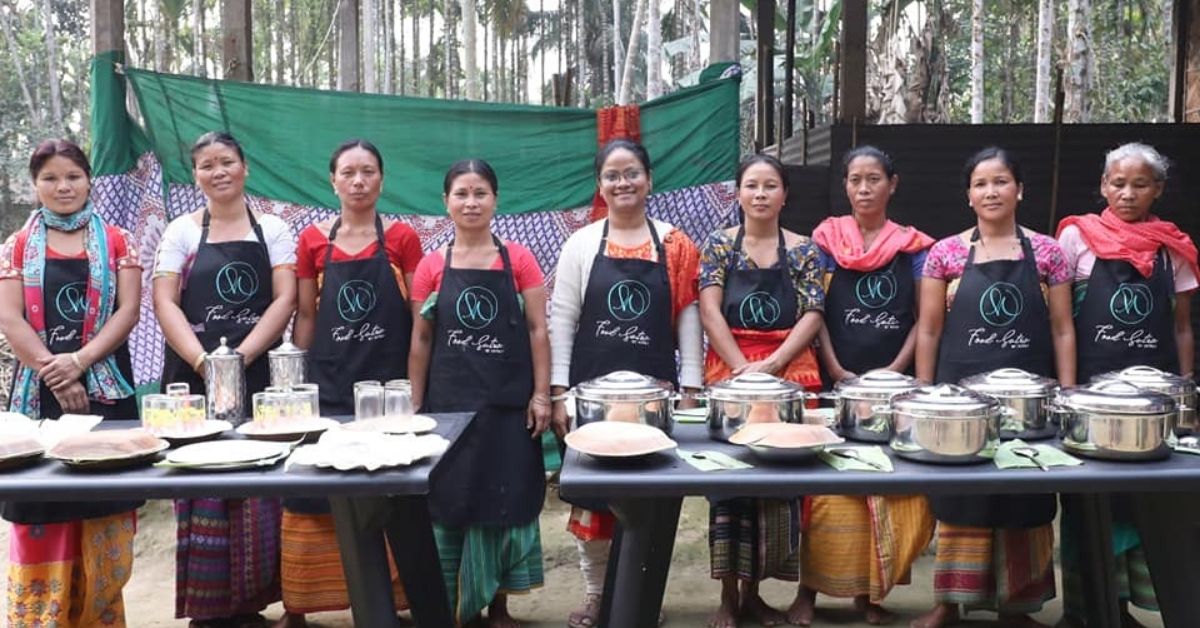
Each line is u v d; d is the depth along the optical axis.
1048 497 3.05
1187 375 3.12
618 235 3.24
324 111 4.73
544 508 4.84
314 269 3.26
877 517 3.17
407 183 4.77
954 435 2.13
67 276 2.90
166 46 19.53
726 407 2.41
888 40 11.52
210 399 2.68
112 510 2.82
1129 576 3.14
